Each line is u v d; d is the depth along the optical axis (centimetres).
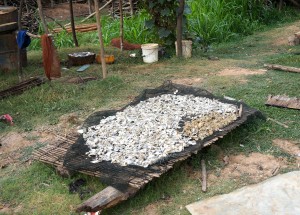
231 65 545
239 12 792
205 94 390
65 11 1039
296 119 357
